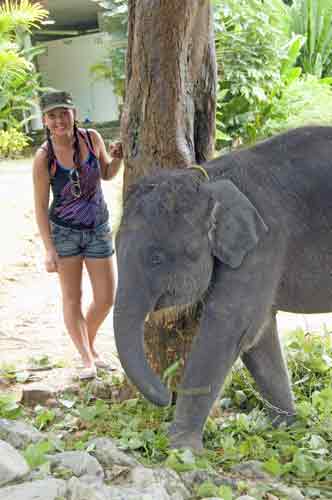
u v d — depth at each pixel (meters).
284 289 3.45
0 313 6.35
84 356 4.46
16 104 16.45
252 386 4.13
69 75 21.78
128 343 3.03
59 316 6.26
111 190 9.30
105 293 4.43
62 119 4.05
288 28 15.94
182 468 2.96
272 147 3.45
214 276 3.22
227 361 3.23
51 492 2.46
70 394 4.20
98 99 21.69
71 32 23.14
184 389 3.25
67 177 4.18
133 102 3.66
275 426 3.75
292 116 13.03
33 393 4.10
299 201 3.34
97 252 4.35
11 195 9.95
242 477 3.12
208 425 3.62
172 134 3.57
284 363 3.75
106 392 4.19
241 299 3.19
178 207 3.09
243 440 3.61
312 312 3.56
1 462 2.63
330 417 3.71
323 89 14.44
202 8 3.61
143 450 3.34
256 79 12.27
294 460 3.20
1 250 8.09
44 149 4.16
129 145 3.71
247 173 3.31
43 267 7.84
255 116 12.84
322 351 4.61
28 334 5.76
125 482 2.80
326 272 3.43
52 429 3.64
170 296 3.15
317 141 3.46
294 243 3.34
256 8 12.64
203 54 3.70
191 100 3.66
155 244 3.07
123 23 13.32
